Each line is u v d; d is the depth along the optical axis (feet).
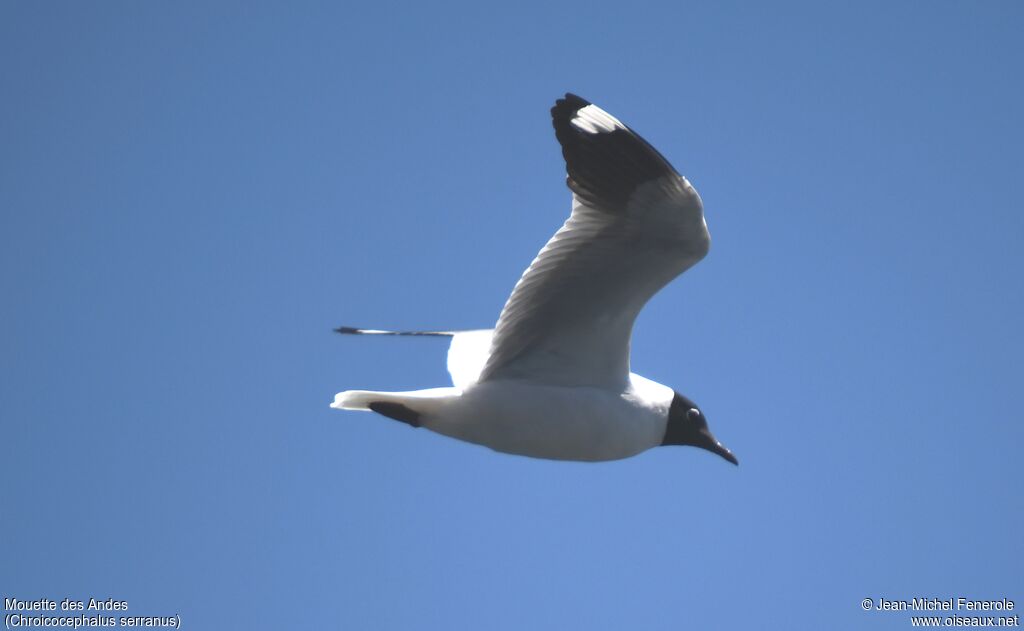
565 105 38.73
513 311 40.22
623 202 37.73
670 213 37.45
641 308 40.29
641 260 38.83
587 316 40.37
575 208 38.52
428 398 41.04
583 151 38.24
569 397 41.11
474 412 41.09
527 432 41.27
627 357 41.60
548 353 41.19
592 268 39.19
